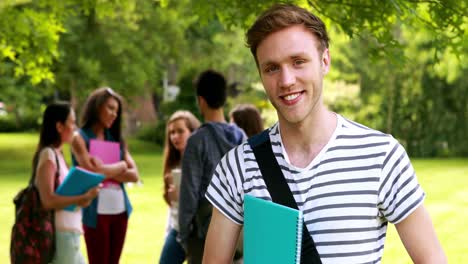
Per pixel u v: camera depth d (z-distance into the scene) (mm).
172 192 5152
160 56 23594
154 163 21031
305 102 1869
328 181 1881
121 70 20719
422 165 19938
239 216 2049
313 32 1873
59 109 4578
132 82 21203
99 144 5453
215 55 24078
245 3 4594
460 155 23141
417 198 1867
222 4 4664
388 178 1865
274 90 1883
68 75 20266
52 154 4480
